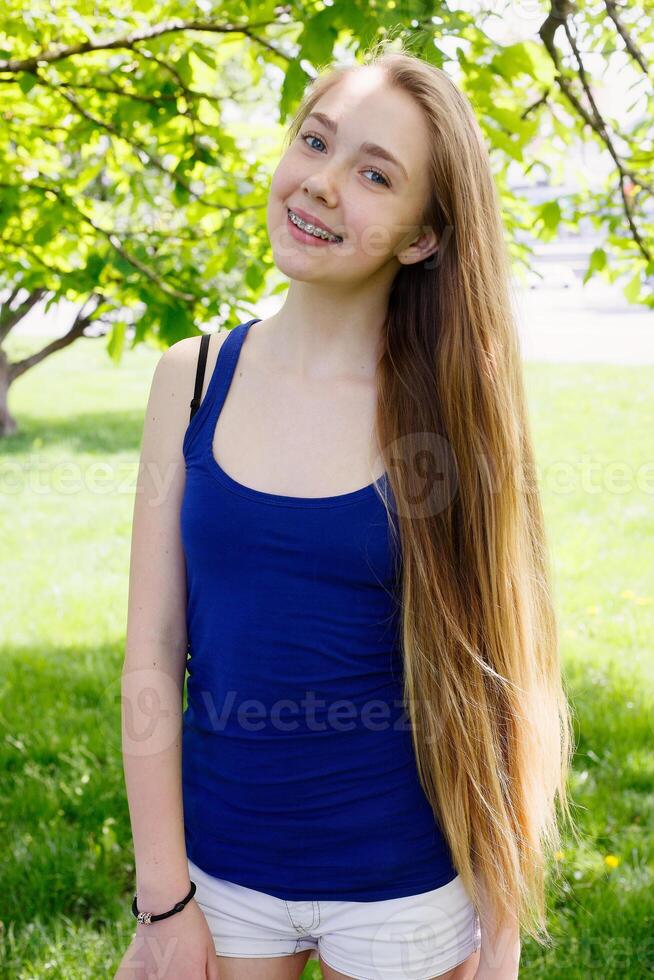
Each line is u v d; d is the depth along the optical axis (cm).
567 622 443
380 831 125
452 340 131
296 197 124
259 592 121
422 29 206
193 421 127
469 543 132
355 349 130
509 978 137
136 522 130
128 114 285
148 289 271
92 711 344
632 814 284
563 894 241
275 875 125
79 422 1072
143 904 125
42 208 300
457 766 128
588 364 1170
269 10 254
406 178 124
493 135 259
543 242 329
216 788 126
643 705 348
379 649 126
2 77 294
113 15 296
